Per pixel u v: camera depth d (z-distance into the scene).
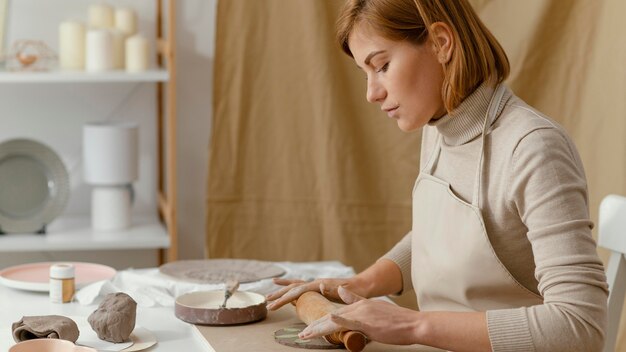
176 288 1.66
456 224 1.42
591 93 2.82
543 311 1.22
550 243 1.24
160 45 2.99
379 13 1.33
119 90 3.16
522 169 1.29
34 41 3.02
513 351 1.22
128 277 1.72
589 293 1.21
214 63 2.97
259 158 3.02
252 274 1.79
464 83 1.34
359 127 3.00
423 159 1.65
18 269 1.84
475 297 1.41
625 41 2.73
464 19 1.35
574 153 1.31
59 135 3.15
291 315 1.53
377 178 3.02
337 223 3.00
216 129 3.00
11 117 3.12
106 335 1.36
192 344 1.38
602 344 1.22
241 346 1.33
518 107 1.37
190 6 3.14
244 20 2.95
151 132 3.19
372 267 1.67
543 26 2.86
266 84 2.99
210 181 3.01
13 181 2.89
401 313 1.28
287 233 3.04
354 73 2.98
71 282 1.65
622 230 1.58
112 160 2.90
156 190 3.23
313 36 2.93
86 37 2.89
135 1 3.12
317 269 1.84
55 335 1.29
